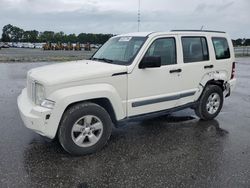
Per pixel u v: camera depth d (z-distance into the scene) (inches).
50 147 201.8
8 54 1341.0
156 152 197.5
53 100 178.4
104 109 195.3
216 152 198.4
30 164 176.1
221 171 170.6
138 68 210.2
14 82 484.1
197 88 253.8
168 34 231.6
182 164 179.3
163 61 228.1
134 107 212.8
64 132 182.7
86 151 191.0
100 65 208.8
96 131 196.1
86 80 188.9
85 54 1376.7
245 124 261.9
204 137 227.6
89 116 189.0
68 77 183.8
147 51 215.9
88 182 156.8
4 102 331.6
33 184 153.6
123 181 158.1
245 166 177.3
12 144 205.8
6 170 167.8
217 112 275.0
